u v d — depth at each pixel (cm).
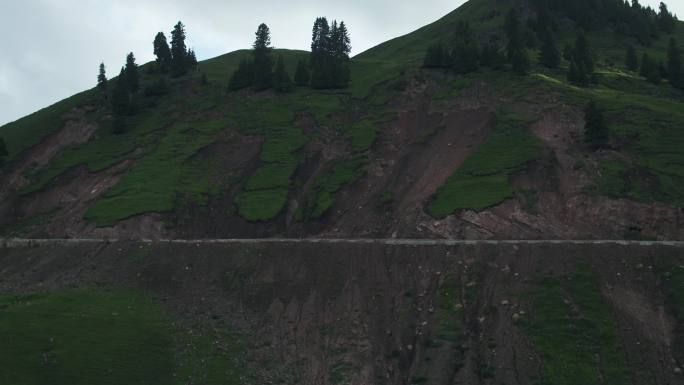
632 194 7750
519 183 8212
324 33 14112
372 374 5703
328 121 10975
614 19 14888
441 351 5762
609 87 11181
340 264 7156
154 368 5656
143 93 12700
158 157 10225
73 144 11325
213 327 6462
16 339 5722
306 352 6053
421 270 6912
